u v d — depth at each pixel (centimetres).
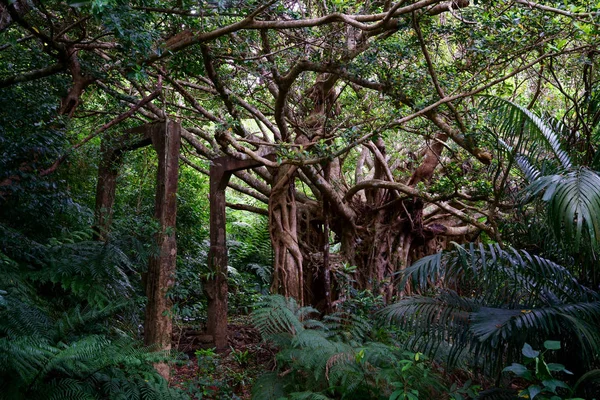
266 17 569
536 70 655
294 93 796
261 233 1107
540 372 303
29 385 331
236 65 643
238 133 773
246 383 561
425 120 707
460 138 604
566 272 381
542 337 357
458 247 382
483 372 446
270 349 643
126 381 385
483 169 732
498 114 486
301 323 517
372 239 870
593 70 592
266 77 669
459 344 393
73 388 340
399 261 868
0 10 381
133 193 787
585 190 326
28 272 459
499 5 585
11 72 528
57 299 498
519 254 384
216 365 596
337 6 581
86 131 757
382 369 428
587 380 345
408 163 963
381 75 623
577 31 507
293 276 745
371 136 577
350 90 870
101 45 477
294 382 479
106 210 596
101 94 736
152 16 442
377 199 892
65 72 555
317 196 871
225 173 727
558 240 348
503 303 400
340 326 579
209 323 707
